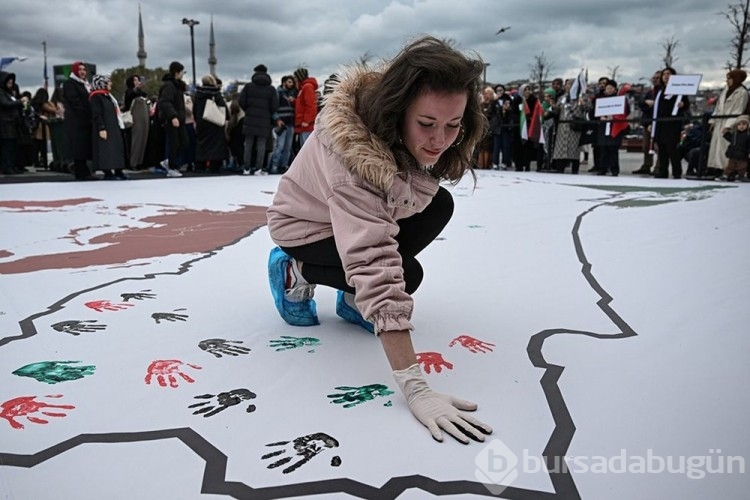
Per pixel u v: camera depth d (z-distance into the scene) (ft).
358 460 3.94
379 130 4.80
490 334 6.22
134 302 7.27
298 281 6.20
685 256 9.71
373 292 4.63
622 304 7.26
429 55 4.49
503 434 4.28
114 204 16.49
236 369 5.33
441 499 3.58
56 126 29.63
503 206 16.03
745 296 7.50
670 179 25.46
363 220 4.85
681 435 4.29
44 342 5.93
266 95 28.40
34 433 4.23
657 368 5.40
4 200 17.13
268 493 3.61
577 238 11.37
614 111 28.02
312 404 4.70
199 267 9.11
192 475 3.77
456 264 9.30
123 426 4.35
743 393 4.91
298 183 5.63
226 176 27.76
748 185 21.83
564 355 5.69
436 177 5.53
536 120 30.89
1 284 8.05
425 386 4.58
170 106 26.68
